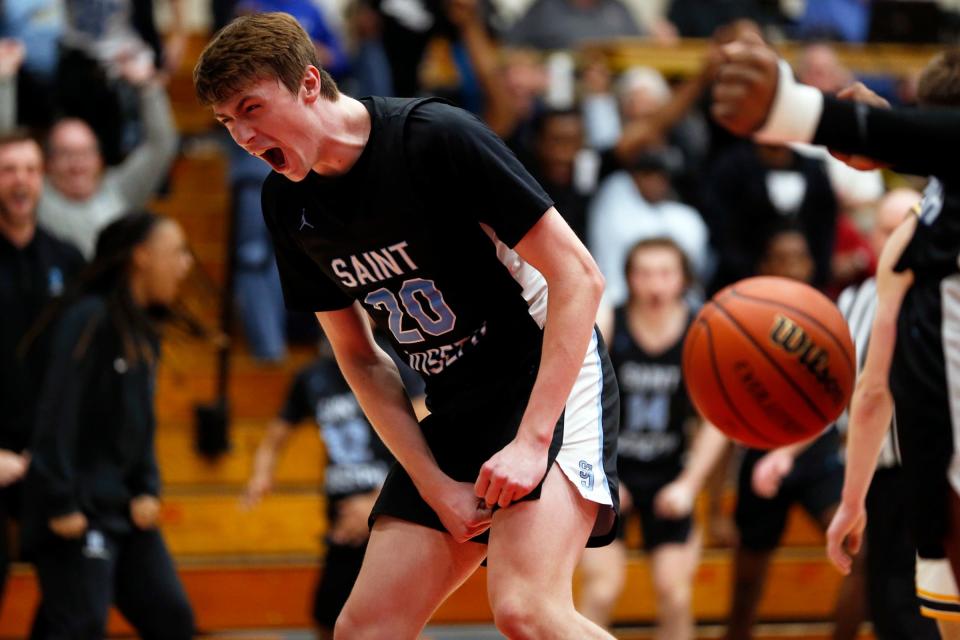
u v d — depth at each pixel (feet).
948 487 14.26
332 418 25.55
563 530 12.90
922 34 45.32
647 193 33.58
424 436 14.20
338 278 13.61
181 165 41.78
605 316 25.71
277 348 33.96
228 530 30.04
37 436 20.63
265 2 39.17
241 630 29.07
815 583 30.55
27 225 24.41
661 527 25.62
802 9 48.83
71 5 36.42
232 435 31.40
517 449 12.53
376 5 38.75
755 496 25.99
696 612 30.09
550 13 43.16
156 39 38.86
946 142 10.05
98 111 34.78
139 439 21.43
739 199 34.01
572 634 12.65
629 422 25.77
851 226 36.40
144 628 21.68
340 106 12.61
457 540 13.52
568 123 33.24
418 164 12.57
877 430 15.44
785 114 10.21
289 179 13.28
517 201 12.44
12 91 32.24
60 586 20.63
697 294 31.37
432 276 13.17
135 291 21.76
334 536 24.63
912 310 14.55
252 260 33.86
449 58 45.39
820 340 14.96
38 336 23.59
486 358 13.62
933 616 14.71
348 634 13.66
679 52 41.42
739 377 15.03
